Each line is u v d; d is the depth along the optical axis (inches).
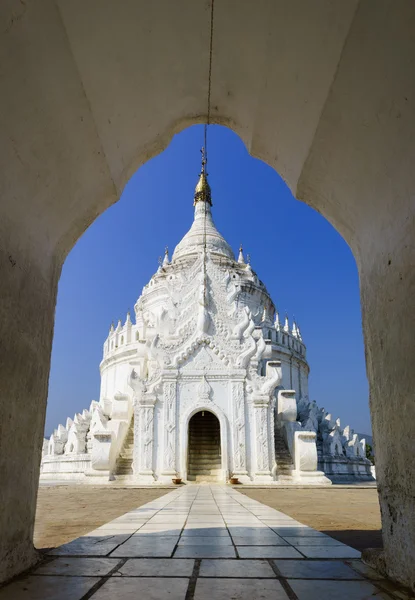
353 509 418.6
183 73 239.9
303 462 928.9
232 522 313.1
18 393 184.1
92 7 170.4
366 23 148.5
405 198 161.8
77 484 875.4
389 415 177.6
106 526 292.5
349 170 199.3
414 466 155.0
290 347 1600.6
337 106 185.3
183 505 435.8
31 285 200.1
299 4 169.5
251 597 142.5
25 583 159.9
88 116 204.8
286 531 272.4
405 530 159.0
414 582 149.9
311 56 184.4
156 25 201.3
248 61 225.5
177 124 281.6
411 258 158.2
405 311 163.3
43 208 202.7
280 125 241.6
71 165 210.1
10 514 173.5
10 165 171.0
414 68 138.1
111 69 203.3
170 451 940.0
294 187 257.9
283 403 1056.8
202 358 1003.9
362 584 157.9
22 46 153.2
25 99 165.3
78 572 174.7
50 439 1306.6
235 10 197.6
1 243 172.2
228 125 287.7
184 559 195.6
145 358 1188.5
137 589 151.8
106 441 938.7
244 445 942.4
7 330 176.2
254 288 1658.5
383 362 185.0
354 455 1224.2
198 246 1791.3
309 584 157.9
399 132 156.0
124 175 270.7
